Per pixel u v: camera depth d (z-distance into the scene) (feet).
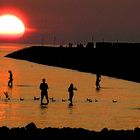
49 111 256.93
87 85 452.76
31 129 165.07
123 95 355.36
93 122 220.43
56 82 487.20
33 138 156.25
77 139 157.38
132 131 167.53
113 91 389.80
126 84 472.03
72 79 537.24
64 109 266.98
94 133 163.94
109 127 207.00
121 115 244.83
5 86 425.69
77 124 213.87
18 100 310.45
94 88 419.13
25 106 278.46
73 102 303.48
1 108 268.00
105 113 251.80
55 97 331.98
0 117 232.53
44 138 156.76
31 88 406.00
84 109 267.59
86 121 223.10
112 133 164.66
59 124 213.05
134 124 216.33
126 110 265.95
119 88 422.82
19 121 220.02
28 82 479.82
